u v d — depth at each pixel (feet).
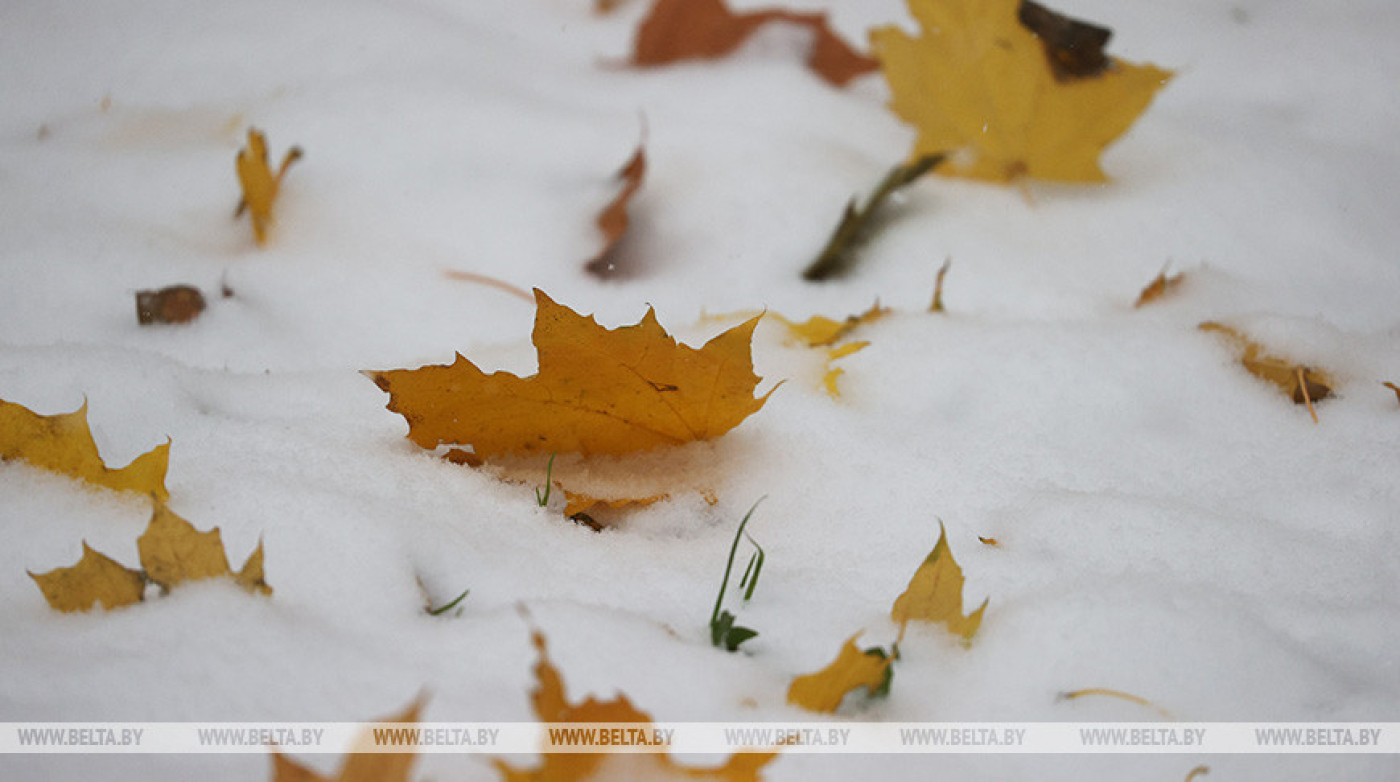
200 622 3.82
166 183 5.24
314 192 5.23
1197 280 4.92
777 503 4.25
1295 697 3.84
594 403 4.22
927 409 4.52
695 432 4.31
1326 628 3.97
